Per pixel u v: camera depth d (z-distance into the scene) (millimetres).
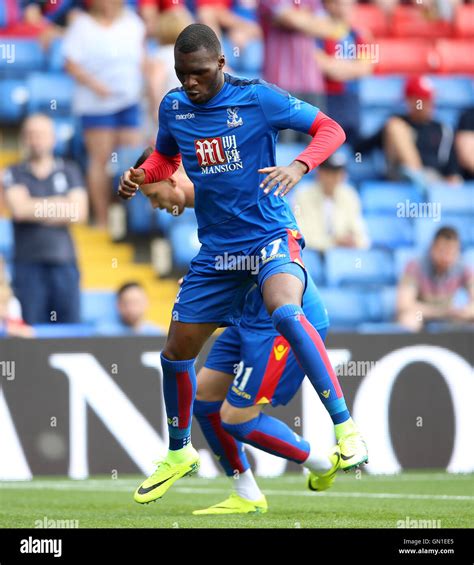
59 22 36594
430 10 40312
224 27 37156
